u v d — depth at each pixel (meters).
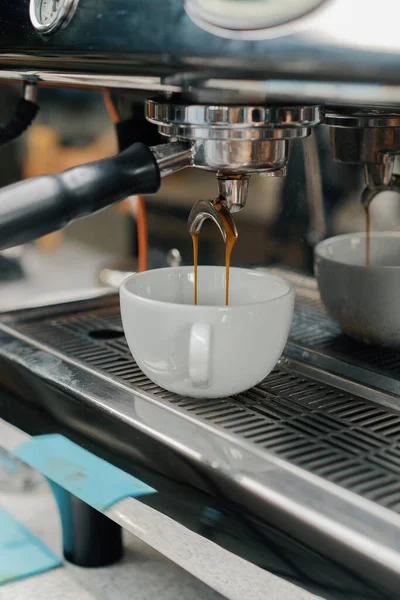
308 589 0.31
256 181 0.52
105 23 0.33
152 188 0.38
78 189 0.36
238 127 0.34
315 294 0.50
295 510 0.31
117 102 0.59
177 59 0.31
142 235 0.62
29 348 0.49
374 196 0.45
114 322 0.55
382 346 0.45
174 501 0.36
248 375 0.40
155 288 0.44
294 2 0.28
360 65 0.27
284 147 0.36
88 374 0.44
